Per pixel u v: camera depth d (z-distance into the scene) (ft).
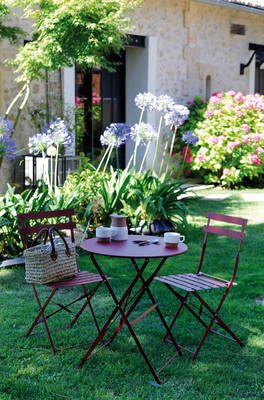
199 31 41.19
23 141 30.99
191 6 40.14
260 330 14.53
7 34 27.09
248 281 18.25
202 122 38.42
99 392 11.42
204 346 13.64
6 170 30.22
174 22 39.09
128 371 12.34
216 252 21.80
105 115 38.37
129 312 13.12
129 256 12.60
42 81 31.60
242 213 29.60
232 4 40.22
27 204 20.62
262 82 49.73
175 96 39.86
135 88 38.45
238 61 45.27
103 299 16.44
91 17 23.86
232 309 15.88
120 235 14.19
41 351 13.21
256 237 24.45
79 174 25.32
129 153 39.17
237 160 37.86
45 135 22.40
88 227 21.72
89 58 23.98
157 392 11.49
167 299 16.52
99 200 23.15
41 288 17.37
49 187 22.71
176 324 14.82
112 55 38.01
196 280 14.11
